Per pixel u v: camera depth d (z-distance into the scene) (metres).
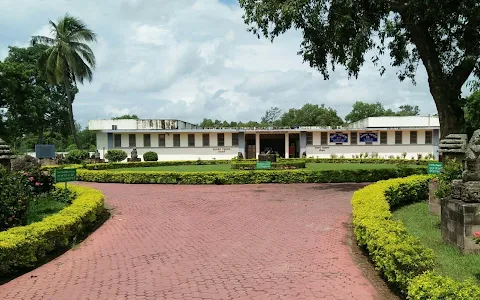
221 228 8.36
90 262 6.21
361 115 68.69
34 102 36.06
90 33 31.34
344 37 13.21
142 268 5.80
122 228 8.59
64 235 6.91
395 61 15.53
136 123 32.84
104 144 32.62
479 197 5.81
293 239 7.31
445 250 5.97
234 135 32.78
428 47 12.62
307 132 32.69
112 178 18.20
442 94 12.46
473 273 4.89
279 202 11.55
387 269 4.63
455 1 11.35
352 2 12.34
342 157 32.25
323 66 14.55
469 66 12.17
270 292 4.75
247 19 13.06
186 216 9.73
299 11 12.34
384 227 5.69
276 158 24.88
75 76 31.19
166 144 32.72
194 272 5.55
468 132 12.49
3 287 5.20
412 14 12.01
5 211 7.25
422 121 31.56
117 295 4.76
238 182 16.81
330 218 9.12
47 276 5.58
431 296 3.38
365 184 15.84
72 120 32.34
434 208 8.95
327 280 5.14
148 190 15.09
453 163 7.52
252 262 5.96
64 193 11.24
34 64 38.50
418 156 31.06
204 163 30.09
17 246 5.70
